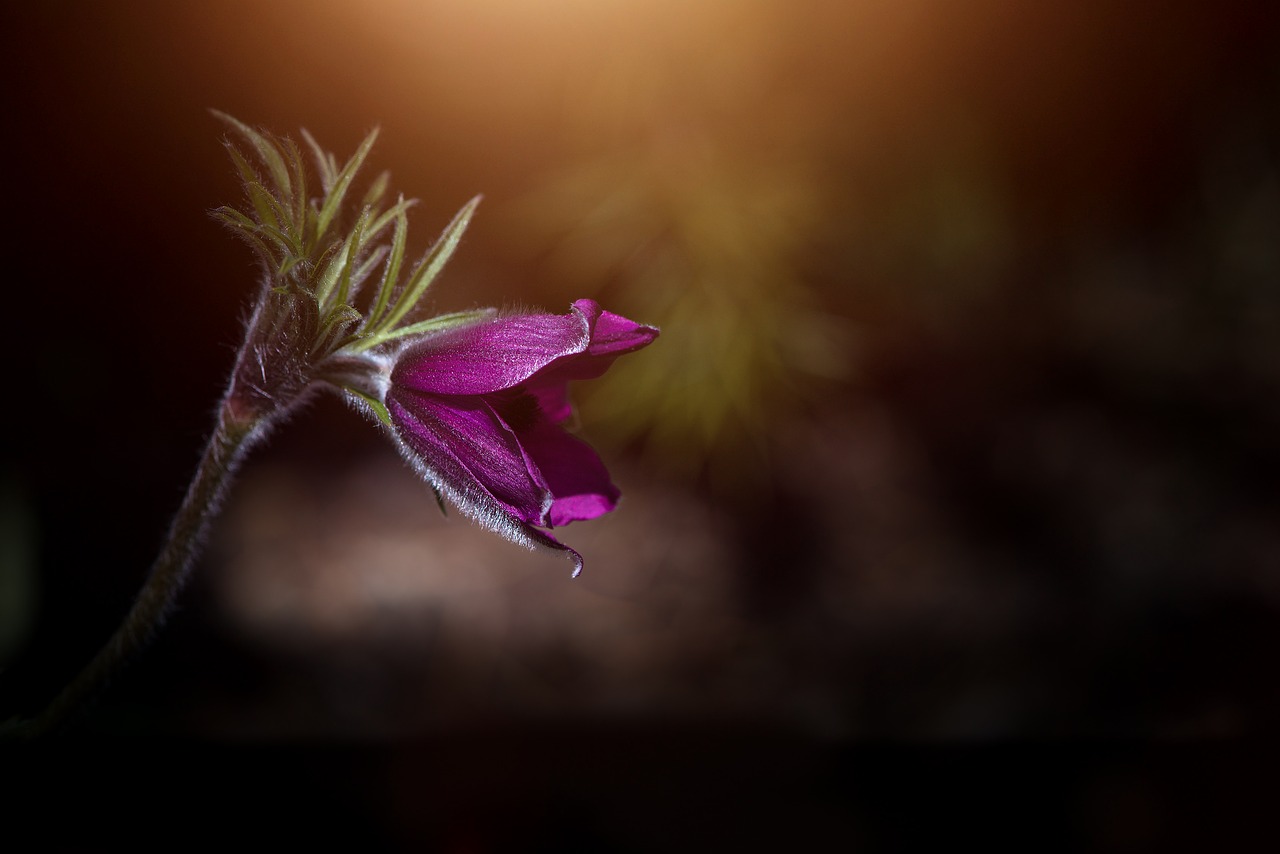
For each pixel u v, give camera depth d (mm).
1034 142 1069
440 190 756
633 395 763
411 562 719
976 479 879
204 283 675
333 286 388
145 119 648
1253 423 917
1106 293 1027
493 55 729
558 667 668
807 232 796
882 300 927
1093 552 809
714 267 752
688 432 804
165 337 667
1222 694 652
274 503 731
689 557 780
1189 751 599
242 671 592
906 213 932
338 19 697
